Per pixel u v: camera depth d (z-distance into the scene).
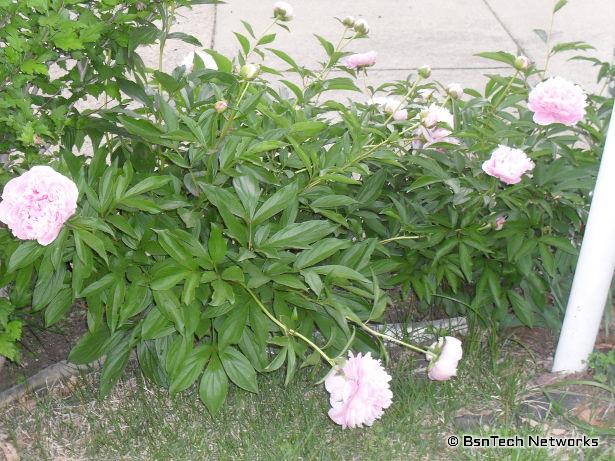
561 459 2.85
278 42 6.64
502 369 3.27
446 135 3.22
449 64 6.24
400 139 3.15
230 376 2.72
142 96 3.07
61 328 3.57
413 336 3.48
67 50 2.82
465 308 3.51
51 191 2.27
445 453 2.90
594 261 2.98
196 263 2.58
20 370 3.34
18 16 2.61
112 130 3.05
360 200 3.25
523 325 3.57
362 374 2.53
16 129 2.69
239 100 2.85
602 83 5.93
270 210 2.66
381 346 2.84
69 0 2.70
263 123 3.22
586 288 3.04
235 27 6.89
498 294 3.24
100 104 5.34
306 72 3.66
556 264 3.35
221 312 2.70
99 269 2.85
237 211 2.64
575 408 3.07
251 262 2.85
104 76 3.03
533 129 3.54
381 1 7.73
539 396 3.15
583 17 7.25
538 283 3.31
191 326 2.65
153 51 6.29
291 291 2.85
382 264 3.10
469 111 3.61
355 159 2.95
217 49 6.39
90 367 3.30
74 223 2.45
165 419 3.06
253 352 2.81
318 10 7.45
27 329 3.52
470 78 5.98
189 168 2.79
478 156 3.37
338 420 2.59
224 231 2.73
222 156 2.72
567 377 3.22
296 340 2.92
